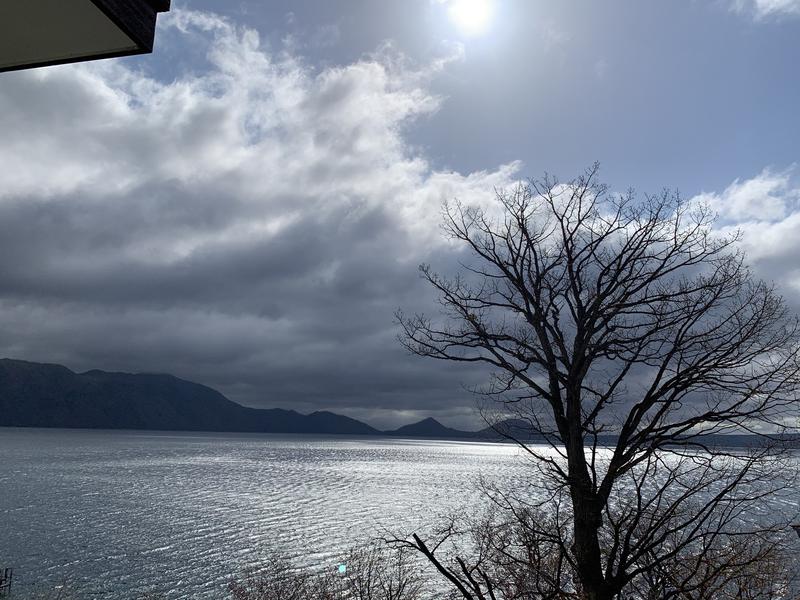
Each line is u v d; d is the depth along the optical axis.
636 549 11.34
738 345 10.98
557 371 12.44
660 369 11.62
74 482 127.81
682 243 12.59
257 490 123.44
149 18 3.83
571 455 11.82
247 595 40.53
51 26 3.56
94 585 51.91
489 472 168.50
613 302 12.23
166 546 67.44
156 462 196.75
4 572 54.44
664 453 11.21
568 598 11.16
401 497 110.81
